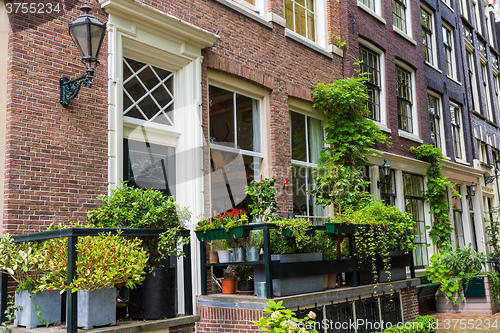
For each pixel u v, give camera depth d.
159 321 4.32
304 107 9.08
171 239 4.53
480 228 15.72
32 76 4.95
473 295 10.45
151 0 6.34
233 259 6.01
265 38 8.22
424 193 12.80
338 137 9.34
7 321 4.32
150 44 6.16
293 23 9.29
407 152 12.24
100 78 5.56
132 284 4.18
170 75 6.66
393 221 8.37
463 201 15.22
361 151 9.36
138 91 6.19
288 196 8.14
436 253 12.28
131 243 4.32
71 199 5.09
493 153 19.27
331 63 9.88
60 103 5.14
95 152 5.38
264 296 5.67
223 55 7.33
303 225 6.08
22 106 4.82
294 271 5.94
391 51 12.11
